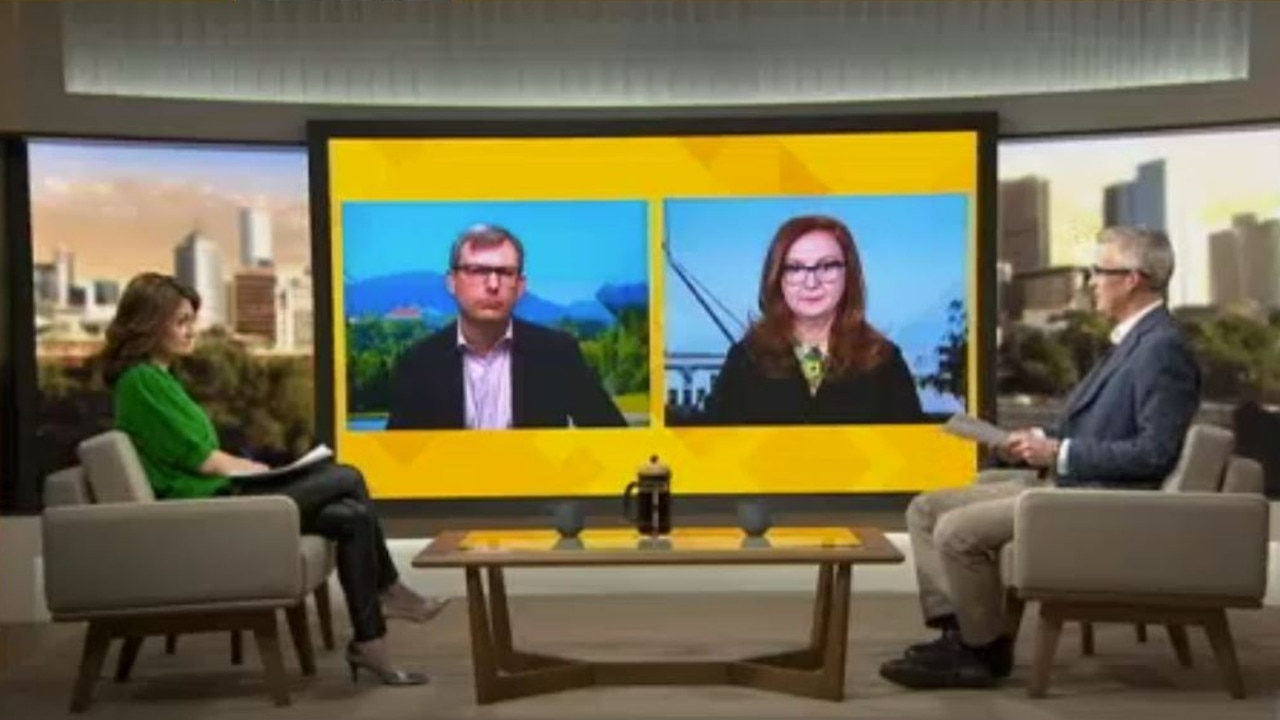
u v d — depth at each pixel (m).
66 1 5.46
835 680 3.83
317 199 5.55
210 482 4.11
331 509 4.09
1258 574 3.76
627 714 3.73
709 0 5.69
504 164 5.61
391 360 5.61
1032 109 5.61
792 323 5.64
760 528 4.05
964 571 3.95
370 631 4.08
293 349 5.96
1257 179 5.74
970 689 3.97
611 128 5.59
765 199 5.62
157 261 5.84
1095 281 4.25
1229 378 5.82
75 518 3.78
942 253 5.62
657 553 3.69
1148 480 4.01
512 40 5.70
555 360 5.64
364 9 5.65
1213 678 4.09
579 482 5.64
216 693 4.03
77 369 5.77
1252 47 5.30
